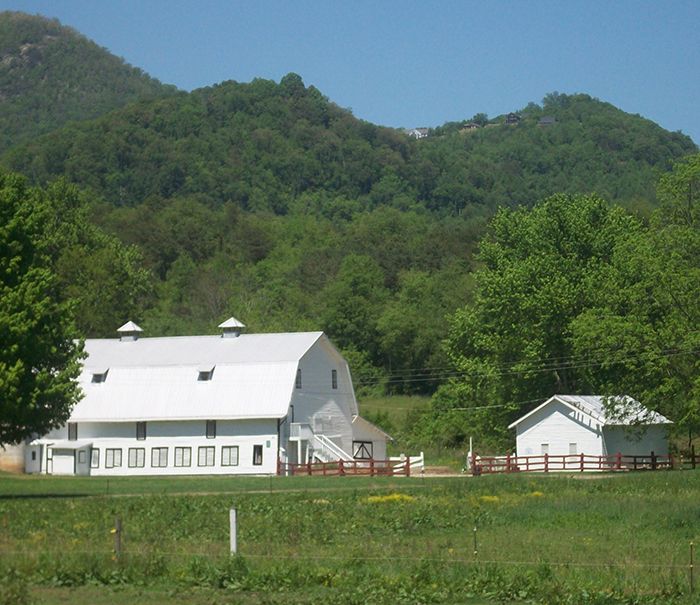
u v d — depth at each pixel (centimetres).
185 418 9581
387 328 15912
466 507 5034
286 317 15400
